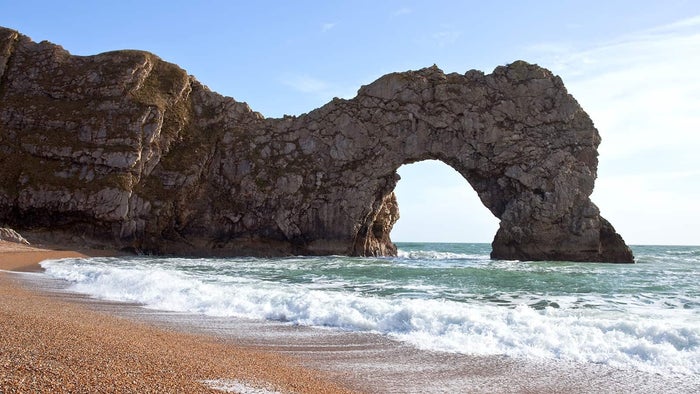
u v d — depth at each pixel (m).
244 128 63.97
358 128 61.25
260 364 10.18
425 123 60.41
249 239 58.16
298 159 61.44
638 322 13.27
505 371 10.38
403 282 26.12
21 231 51.44
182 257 53.19
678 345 11.84
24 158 55.50
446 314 14.70
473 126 59.12
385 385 9.27
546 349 12.02
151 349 10.02
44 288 21.69
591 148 57.22
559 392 9.12
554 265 43.62
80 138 56.84
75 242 52.19
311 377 9.52
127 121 57.88
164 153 59.25
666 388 9.38
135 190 55.16
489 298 20.44
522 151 57.69
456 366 10.71
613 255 53.44
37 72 63.56
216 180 60.72
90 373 7.34
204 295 19.59
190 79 67.94
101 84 61.53
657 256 67.38
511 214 56.56
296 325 15.12
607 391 9.17
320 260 47.88
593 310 17.33
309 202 59.47
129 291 21.06
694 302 19.58
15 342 8.89
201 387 7.56
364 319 15.01
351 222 59.31
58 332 10.40
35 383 6.49
